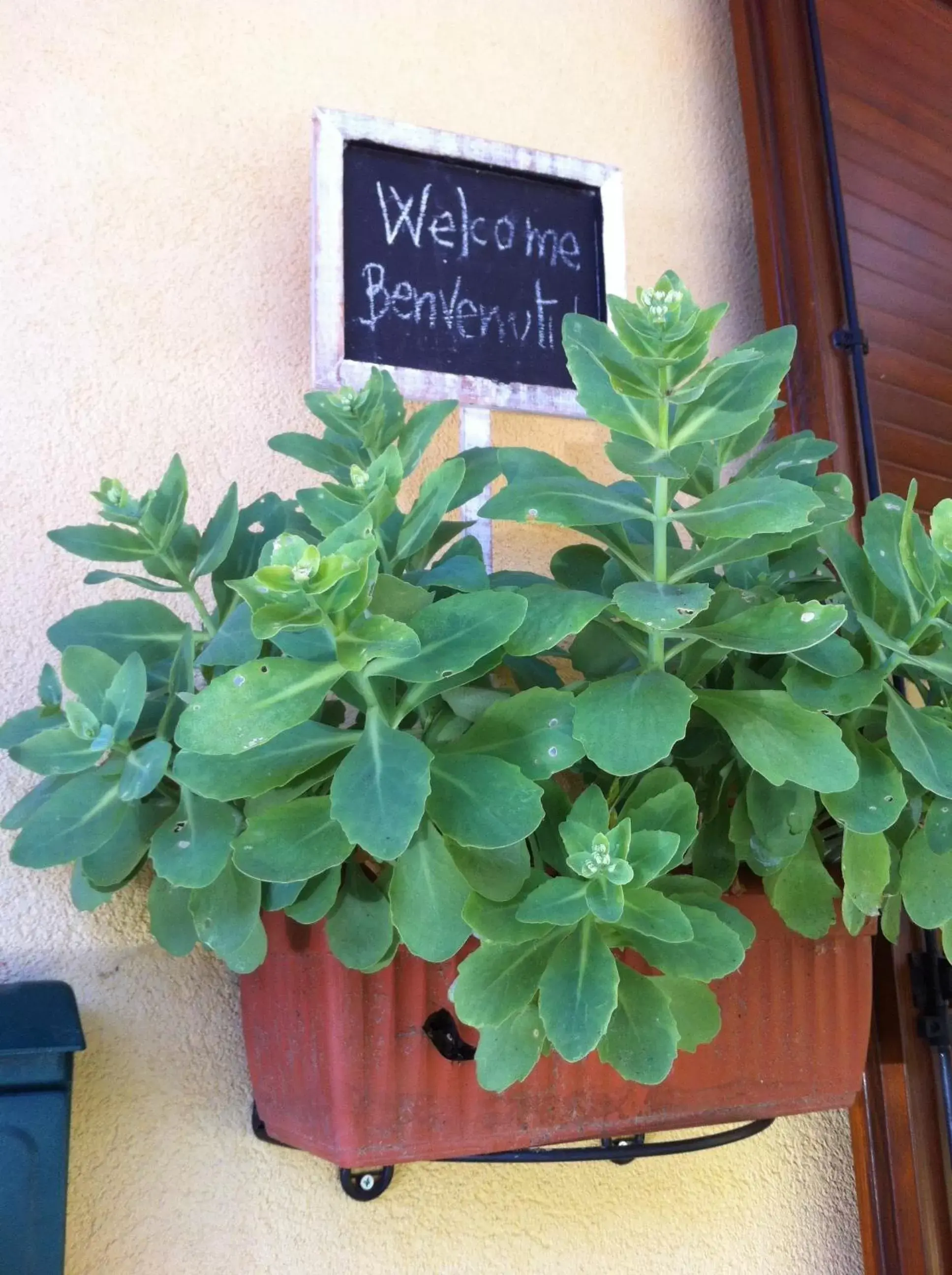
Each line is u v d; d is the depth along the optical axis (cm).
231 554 61
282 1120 58
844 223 101
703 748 56
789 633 47
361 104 88
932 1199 83
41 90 77
